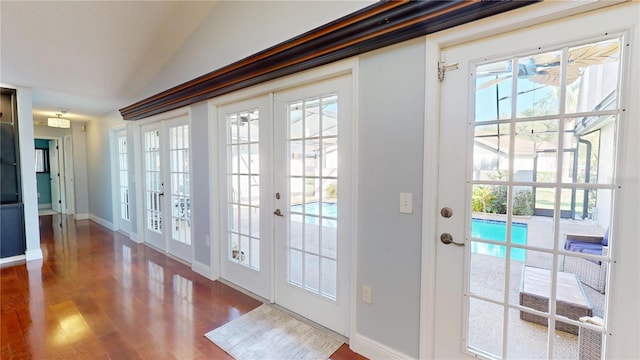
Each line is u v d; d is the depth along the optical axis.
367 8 1.58
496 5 1.28
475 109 1.46
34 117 5.48
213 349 1.90
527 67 1.34
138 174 4.39
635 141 1.14
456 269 1.54
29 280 2.98
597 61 1.20
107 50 3.05
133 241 4.55
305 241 2.28
